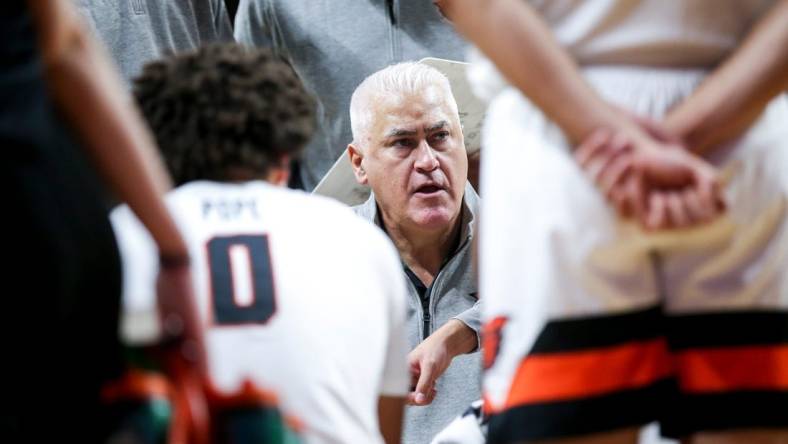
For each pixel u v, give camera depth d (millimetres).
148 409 6109
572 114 6418
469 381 11656
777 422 6750
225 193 8156
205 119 8242
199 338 6281
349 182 12695
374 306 8203
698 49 6734
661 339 6844
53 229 5797
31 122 5785
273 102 8352
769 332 6742
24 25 5852
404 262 12055
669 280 6766
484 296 6992
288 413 7586
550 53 6480
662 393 6875
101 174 6129
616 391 6699
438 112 11828
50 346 5863
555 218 6637
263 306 7824
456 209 11914
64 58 5941
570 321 6664
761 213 6715
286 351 7785
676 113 6539
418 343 11969
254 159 8281
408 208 11805
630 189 6266
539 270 6684
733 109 6465
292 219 8125
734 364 6758
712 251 6680
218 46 8539
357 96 12133
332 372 7875
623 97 6707
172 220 6230
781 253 6746
